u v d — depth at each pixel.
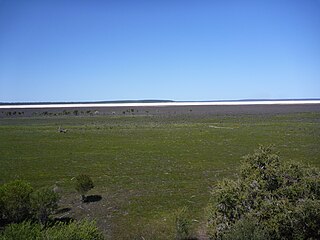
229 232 9.40
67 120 78.06
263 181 10.43
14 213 14.12
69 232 8.69
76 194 19.88
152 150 34.75
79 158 31.11
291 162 11.07
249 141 39.16
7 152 34.44
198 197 18.67
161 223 14.84
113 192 20.14
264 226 9.33
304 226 9.28
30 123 71.06
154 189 20.59
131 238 13.45
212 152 32.81
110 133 49.69
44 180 23.31
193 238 12.95
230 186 10.63
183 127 57.50
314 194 9.98
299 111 97.31
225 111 106.88
